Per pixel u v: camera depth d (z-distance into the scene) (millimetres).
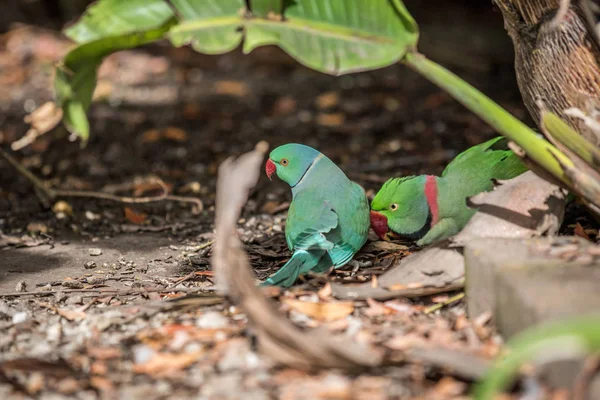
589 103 6824
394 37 6355
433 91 17141
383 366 5398
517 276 5652
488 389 4508
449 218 7555
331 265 7574
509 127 6219
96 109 16641
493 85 17688
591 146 6238
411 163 12398
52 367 5676
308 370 5371
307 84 18375
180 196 11359
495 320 5906
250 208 10461
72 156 13492
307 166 7816
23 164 13023
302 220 7555
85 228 10039
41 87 18188
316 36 6449
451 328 6094
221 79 19016
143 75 19359
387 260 7906
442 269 6734
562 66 6875
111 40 6551
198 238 9516
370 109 16094
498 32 21828
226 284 5523
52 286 7832
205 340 5988
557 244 6297
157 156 13484
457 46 20469
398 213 7652
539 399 4930
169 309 6734
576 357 4680
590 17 6516
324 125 15109
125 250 9102
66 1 22250
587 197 6266
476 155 7762
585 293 5266
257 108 16578
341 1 6441
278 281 7141
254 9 6543
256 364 5570
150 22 6547
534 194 7027
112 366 5758
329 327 6125
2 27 21875
